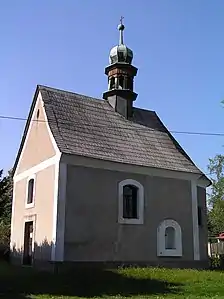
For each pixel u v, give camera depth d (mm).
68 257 19281
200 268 23125
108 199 21016
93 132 22719
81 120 23016
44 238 20328
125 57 26688
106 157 21391
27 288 14758
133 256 21141
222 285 16062
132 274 17922
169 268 21312
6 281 16062
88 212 20250
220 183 44000
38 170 22391
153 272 18688
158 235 22219
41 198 21484
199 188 25031
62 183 19812
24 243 22969
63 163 20094
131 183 22000
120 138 23641
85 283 15859
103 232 20469
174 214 23109
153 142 25031
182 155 25375
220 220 45812
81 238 19781
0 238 31219
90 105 24594
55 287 15039
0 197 18219
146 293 14320
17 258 23641
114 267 20422
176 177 23750
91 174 20781
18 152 25750
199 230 24172
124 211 21734
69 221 19625
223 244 34281
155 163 23188
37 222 21500
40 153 22438
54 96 23422
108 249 20453
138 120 26141
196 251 23391
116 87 26109
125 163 21828
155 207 22531
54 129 21406
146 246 21688
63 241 19281
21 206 24141
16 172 25875
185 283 16516
